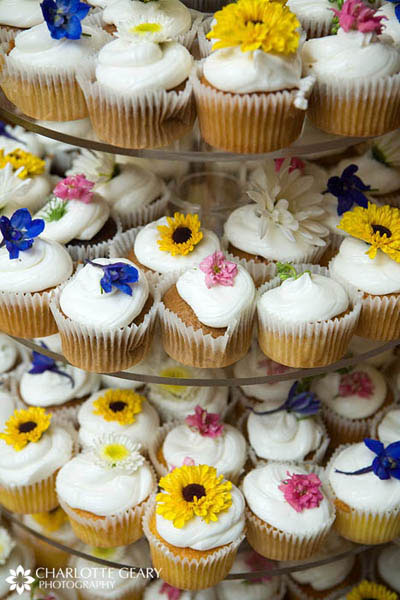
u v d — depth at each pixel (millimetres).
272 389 723
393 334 646
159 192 756
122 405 717
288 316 600
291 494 634
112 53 587
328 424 745
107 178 735
